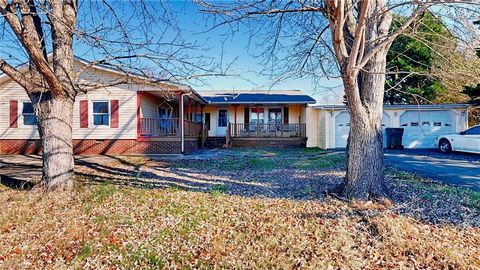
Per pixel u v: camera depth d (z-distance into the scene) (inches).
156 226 159.9
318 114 782.5
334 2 151.6
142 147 545.3
